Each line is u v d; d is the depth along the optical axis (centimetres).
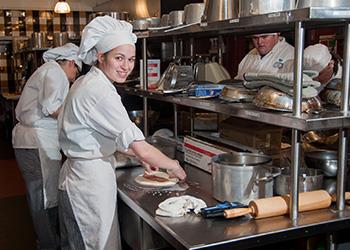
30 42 689
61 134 204
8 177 555
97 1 909
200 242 147
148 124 332
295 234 156
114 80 195
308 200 167
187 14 236
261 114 161
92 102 185
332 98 177
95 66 199
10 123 796
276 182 184
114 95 187
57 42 602
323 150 221
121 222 233
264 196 178
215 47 333
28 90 309
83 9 910
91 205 201
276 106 158
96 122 187
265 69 302
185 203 179
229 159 197
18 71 840
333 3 144
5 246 346
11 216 412
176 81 259
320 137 228
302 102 154
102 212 201
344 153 167
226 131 256
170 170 198
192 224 163
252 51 335
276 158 220
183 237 151
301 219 162
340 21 155
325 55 199
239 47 371
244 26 166
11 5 878
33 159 309
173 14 265
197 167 247
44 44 650
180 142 286
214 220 166
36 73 308
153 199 199
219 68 263
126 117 185
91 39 188
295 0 161
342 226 163
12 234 369
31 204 316
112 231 205
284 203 165
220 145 252
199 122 288
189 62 310
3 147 743
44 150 309
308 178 180
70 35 595
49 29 902
